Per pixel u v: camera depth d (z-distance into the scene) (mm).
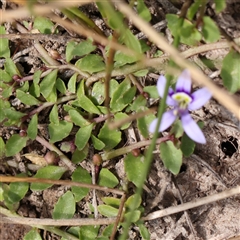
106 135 134
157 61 131
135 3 131
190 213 135
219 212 134
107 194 135
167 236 135
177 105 119
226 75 122
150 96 130
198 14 126
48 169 135
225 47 125
